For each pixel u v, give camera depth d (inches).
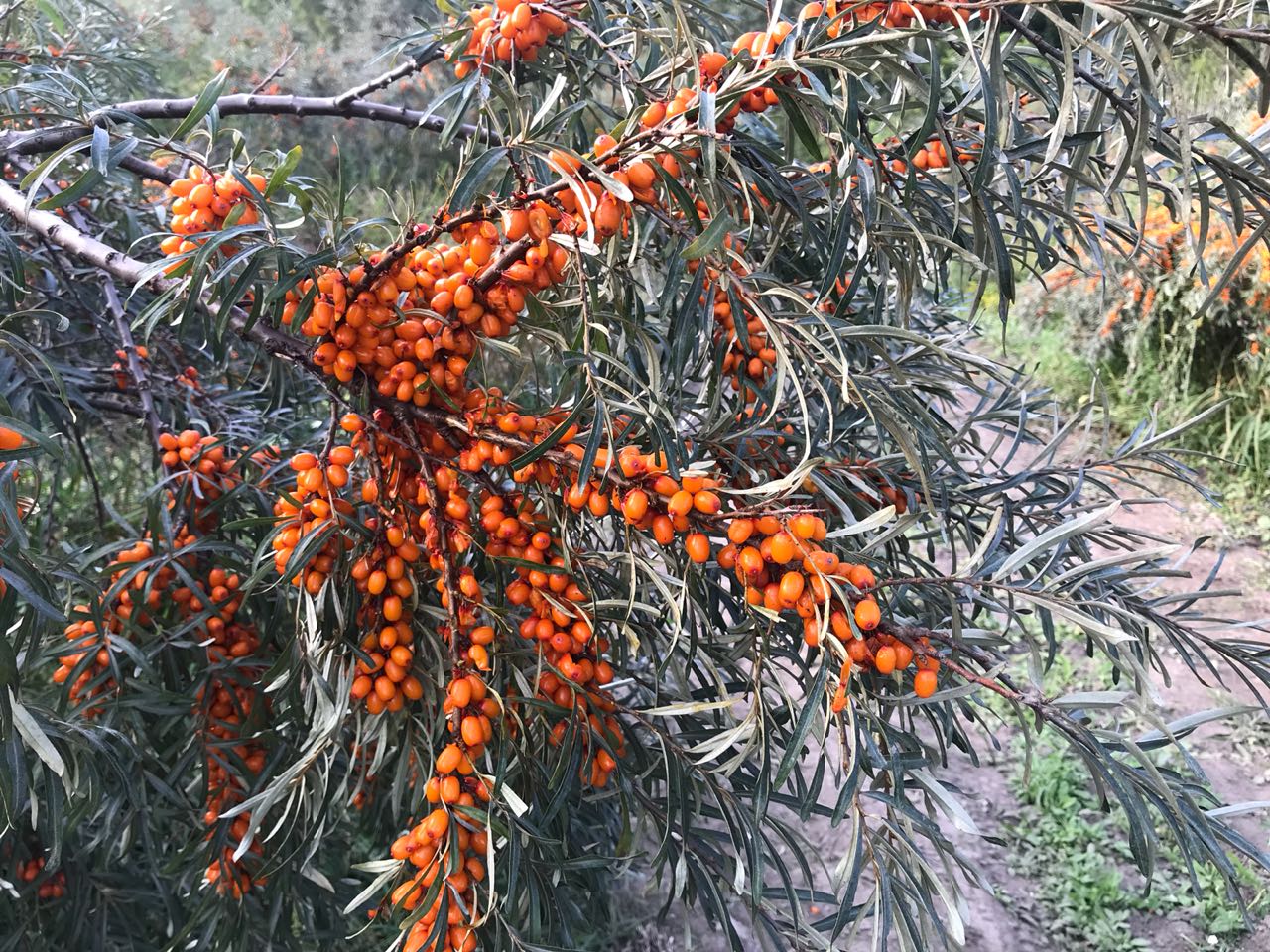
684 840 18.8
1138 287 86.1
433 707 18.8
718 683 17.7
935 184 18.9
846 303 18.2
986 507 21.2
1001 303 17.4
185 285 16.6
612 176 15.0
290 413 33.7
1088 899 49.4
